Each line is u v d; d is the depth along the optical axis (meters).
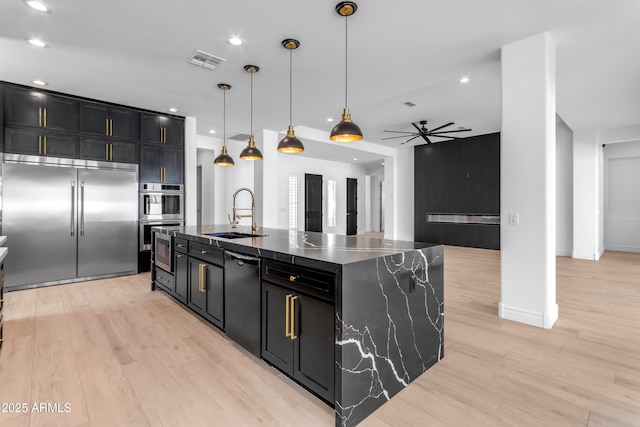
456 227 8.24
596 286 4.20
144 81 3.84
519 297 2.94
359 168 12.12
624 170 7.41
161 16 2.53
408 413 1.71
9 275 3.92
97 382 1.98
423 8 2.42
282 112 5.11
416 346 2.07
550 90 2.82
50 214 4.18
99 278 4.58
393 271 1.90
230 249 2.49
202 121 5.62
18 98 3.93
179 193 5.29
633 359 2.26
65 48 3.05
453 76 3.74
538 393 1.87
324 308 1.71
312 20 2.59
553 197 2.87
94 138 4.50
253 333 2.26
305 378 1.83
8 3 2.36
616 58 3.26
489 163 7.65
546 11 2.46
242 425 1.61
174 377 2.04
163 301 3.62
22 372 2.09
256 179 6.30
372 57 3.22
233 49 3.06
